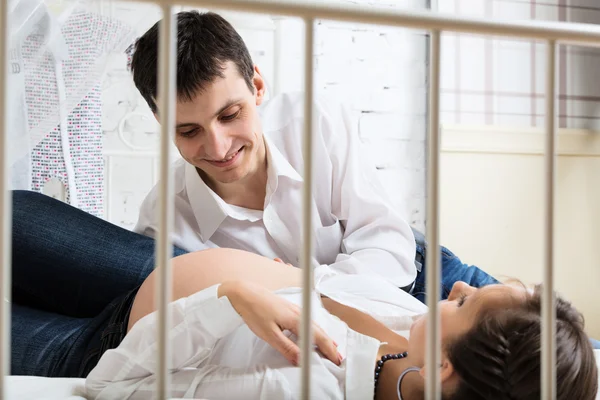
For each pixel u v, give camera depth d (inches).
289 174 52.7
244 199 54.0
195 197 53.1
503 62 96.2
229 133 46.9
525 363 29.7
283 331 33.8
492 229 95.1
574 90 98.7
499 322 30.2
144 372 31.9
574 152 97.9
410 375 32.1
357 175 56.5
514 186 96.0
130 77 80.7
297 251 54.1
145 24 61.0
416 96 95.3
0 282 22.7
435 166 26.7
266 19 85.7
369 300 37.8
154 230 54.8
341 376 32.3
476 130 93.9
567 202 98.0
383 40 94.0
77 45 56.6
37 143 56.7
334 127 57.1
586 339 31.9
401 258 51.6
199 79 43.9
